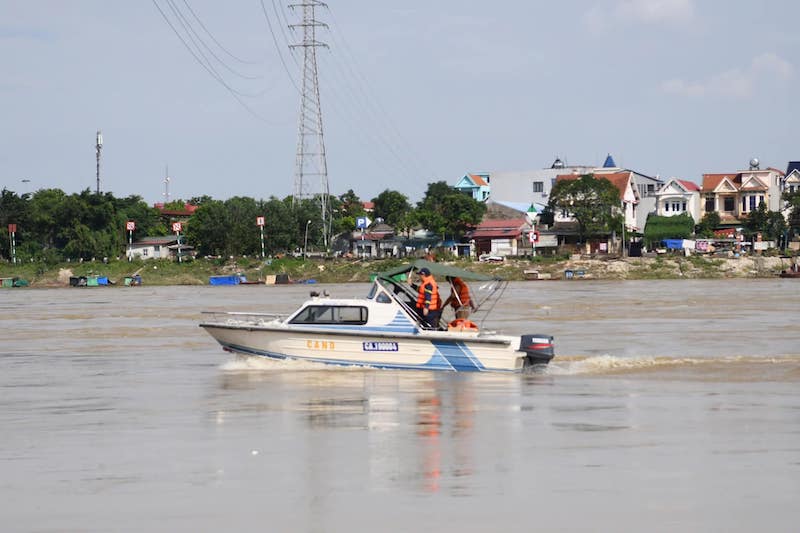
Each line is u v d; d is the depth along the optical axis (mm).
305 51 190125
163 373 43250
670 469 23797
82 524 20031
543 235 189375
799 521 19688
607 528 19344
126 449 26859
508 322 70250
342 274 173250
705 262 164250
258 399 34938
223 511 20750
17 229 199375
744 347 51469
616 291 117062
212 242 194000
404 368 41188
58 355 51938
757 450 25797
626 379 39594
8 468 24766
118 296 127625
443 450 26156
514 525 19547
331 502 21266
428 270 41375
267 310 88688
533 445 26688
